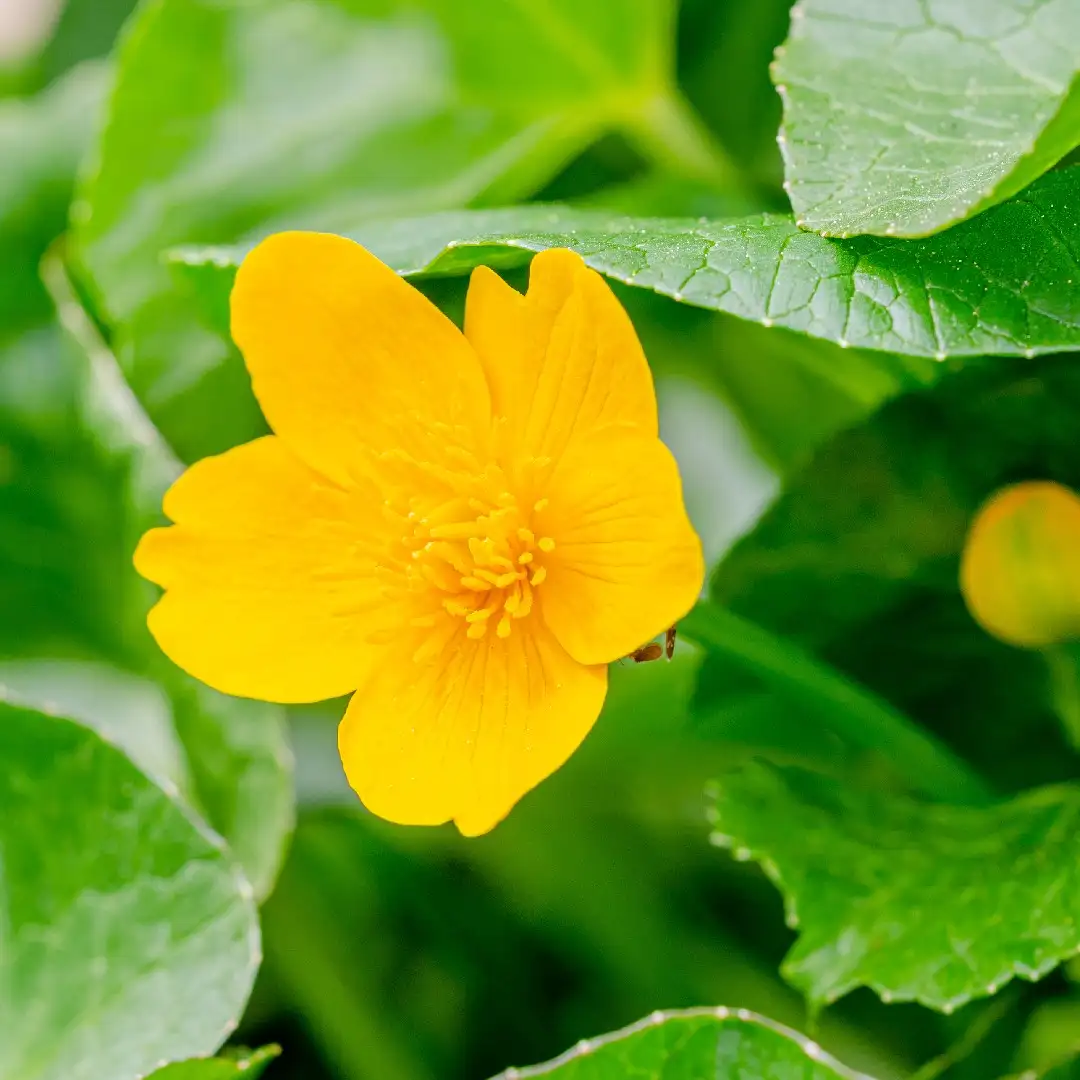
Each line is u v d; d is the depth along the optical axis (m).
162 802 0.47
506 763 0.45
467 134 0.52
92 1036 0.47
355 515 0.46
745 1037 0.46
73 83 0.54
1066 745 0.49
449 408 0.46
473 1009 0.50
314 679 0.46
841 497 0.48
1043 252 0.45
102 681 0.52
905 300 0.45
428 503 0.46
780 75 0.47
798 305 0.45
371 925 0.50
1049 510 0.47
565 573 0.45
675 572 0.44
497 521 0.45
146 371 0.51
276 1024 0.50
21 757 0.48
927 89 0.47
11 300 0.52
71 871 0.47
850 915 0.47
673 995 0.50
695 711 0.49
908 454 0.48
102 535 0.51
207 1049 0.47
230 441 0.51
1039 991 0.48
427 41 0.52
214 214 0.51
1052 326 0.45
